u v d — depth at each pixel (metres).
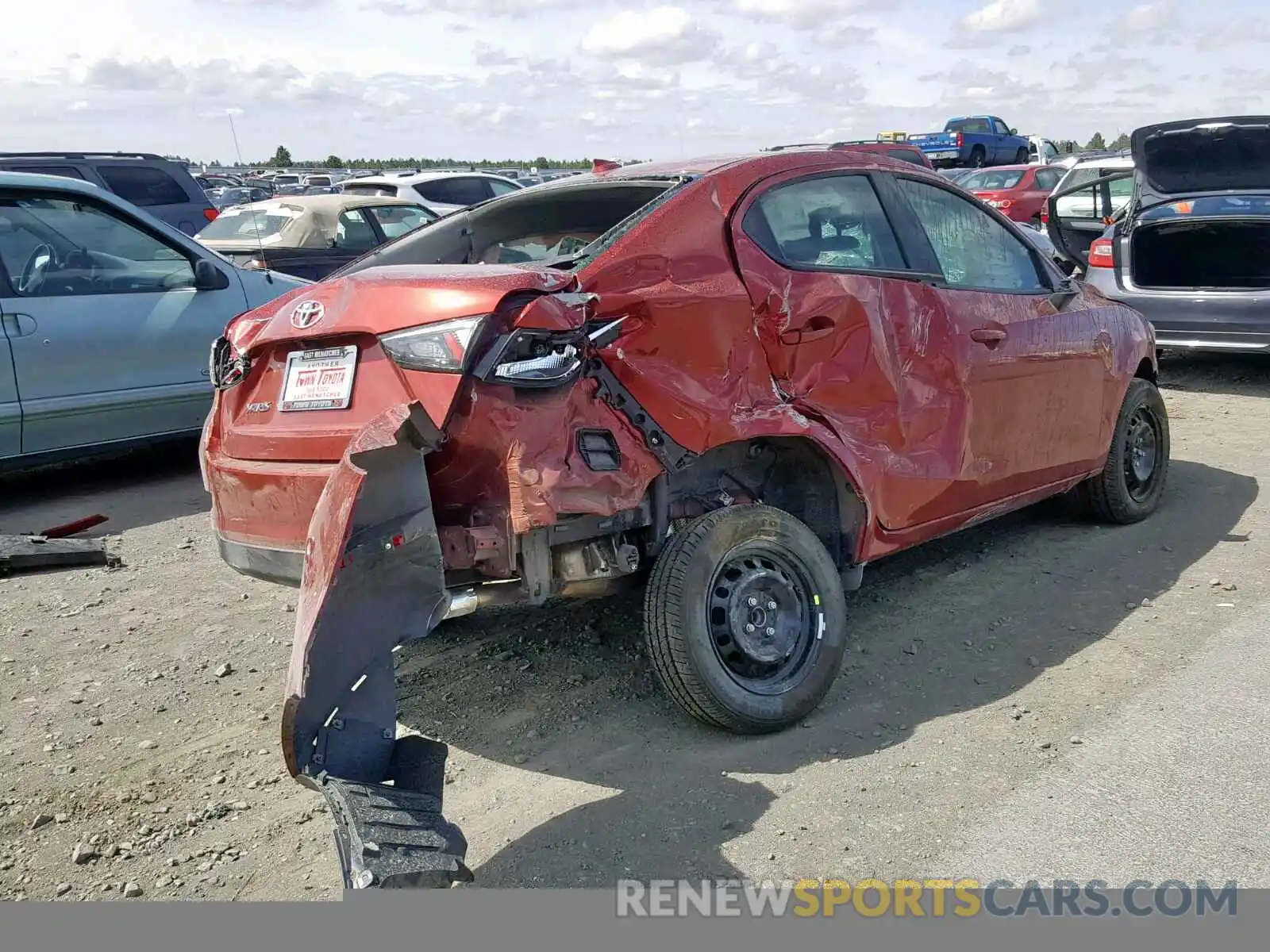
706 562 3.42
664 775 3.37
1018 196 19.14
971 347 4.38
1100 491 5.52
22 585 5.12
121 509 6.43
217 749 3.62
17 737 3.69
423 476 2.95
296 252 11.50
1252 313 8.47
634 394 3.40
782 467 4.02
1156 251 9.20
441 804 2.76
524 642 4.36
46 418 6.25
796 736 3.58
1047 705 3.74
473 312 3.07
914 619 4.52
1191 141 8.63
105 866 2.99
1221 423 7.89
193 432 6.99
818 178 4.08
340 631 2.80
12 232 6.27
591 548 3.39
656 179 4.02
